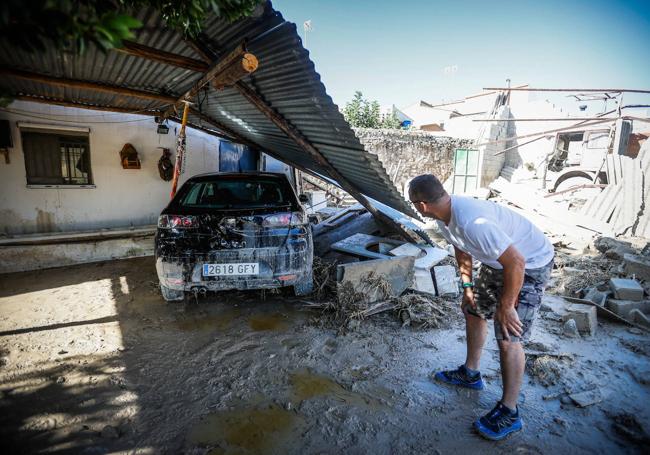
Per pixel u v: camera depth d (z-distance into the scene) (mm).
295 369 2834
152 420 2271
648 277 4516
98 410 2357
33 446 2051
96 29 1134
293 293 4344
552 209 8438
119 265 5656
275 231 3600
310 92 2891
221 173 4336
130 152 5980
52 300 4234
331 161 4289
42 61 3357
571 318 3539
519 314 2164
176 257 3510
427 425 2238
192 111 5191
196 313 3854
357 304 3744
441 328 3547
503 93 15555
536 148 14992
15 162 5242
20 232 5383
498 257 1937
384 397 2504
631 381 2693
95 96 4750
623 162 8180
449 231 2322
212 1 1646
